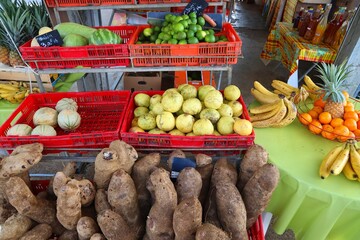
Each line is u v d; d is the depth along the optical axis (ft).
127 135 4.31
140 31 6.54
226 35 6.17
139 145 4.43
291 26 12.49
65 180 3.56
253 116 5.21
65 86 7.31
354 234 4.08
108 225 3.25
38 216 3.81
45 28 5.90
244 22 23.52
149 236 3.45
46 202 3.99
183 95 4.84
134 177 3.94
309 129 4.90
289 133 4.98
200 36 5.32
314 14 11.37
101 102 5.67
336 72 5.02
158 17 6.20
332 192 3.77
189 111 4.54
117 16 9.53
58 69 5.41
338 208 3.79
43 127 4.67
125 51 5.16
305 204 4.08
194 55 5.19
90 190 3.74
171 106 4.52
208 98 4.56
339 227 4.14
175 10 9.45
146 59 5.28
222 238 2.74
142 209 3.94
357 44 8.63
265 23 23.20
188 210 2.89
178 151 4.06
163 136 4.27
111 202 3.50
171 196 3.26
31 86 6.46
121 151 3.74
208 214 3.65
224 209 3.31
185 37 5.24
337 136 4.54
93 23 8.95
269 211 4.53
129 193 3.48
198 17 5.83
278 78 14.35
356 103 5.92
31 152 3.91
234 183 3.92
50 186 4.29
